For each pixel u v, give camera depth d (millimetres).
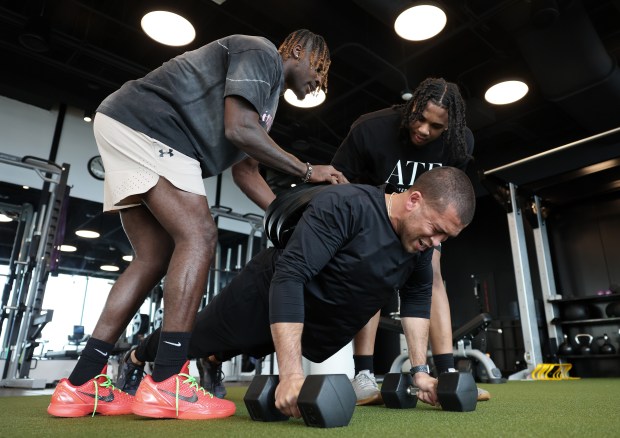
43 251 3758
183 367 979
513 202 4441
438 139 1438
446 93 1324
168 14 3070
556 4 3201
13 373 3469
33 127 5074
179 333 944
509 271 6090
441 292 1445
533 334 4066
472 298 6375
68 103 4988
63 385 979
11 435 692
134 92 1052
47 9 4285
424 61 4793
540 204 4738
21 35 3723
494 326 5832
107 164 1059
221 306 1181
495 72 4180
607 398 1472
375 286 969
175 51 4793
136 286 1093
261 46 1082
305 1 3594
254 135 1016
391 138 1448
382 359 6664
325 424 734
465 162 1505
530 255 5750
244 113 1019
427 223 884
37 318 3686
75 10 4316
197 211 1029
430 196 878
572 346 4480
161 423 848
